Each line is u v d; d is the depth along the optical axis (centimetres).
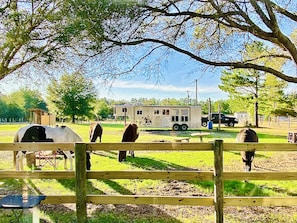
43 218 426
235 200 375
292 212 456
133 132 959
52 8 454
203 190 600
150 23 492
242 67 531
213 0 480
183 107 2628
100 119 4422
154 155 1067
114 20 429
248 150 379
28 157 839
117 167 851
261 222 412
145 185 636
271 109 2330
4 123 3675
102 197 384
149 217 435
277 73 525
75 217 430
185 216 439
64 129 768
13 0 469
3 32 482
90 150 382
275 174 376
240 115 3662
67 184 641
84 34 420
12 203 325
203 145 380
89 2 399
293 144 379
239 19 497
